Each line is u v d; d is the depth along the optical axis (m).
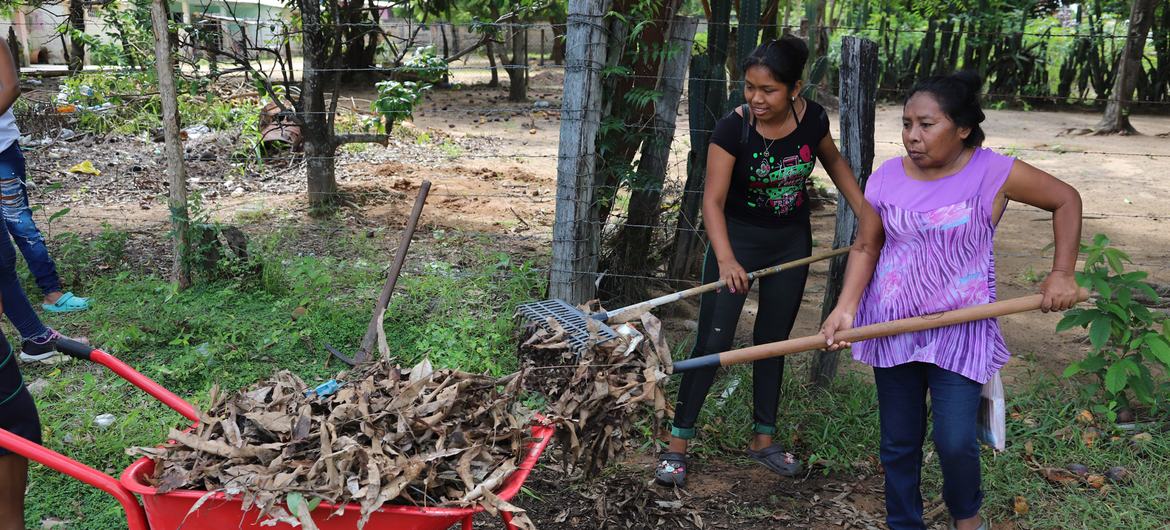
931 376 2.97
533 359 3.12
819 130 3.47
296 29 7.98
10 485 2.90
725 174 3.45
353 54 19.66
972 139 2.85
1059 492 3.69
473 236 7.27
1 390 2.82
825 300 4.49
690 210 5.41
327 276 5.60
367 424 2.51
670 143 5.12
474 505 2.38
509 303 5.42
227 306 5.60
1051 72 20.91
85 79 11.93
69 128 10.84
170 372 4.57
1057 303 2.78
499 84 21.23
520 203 8.81
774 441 4.12
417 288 5.70
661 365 2.98
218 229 5.91
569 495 3.70
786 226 3.62
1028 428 4.15
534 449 2.62
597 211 4.81
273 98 7.71
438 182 9.69
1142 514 3.51
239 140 10.49
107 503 3.49
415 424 2.52
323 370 4.76
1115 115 15.02
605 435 2.86
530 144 12.55
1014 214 8.77
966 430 2.90
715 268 3.69
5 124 5.23
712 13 4.97
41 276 5.46
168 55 5.62
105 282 5.91
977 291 2.89
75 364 4.76
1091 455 3.93
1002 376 4.84
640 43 4.93
